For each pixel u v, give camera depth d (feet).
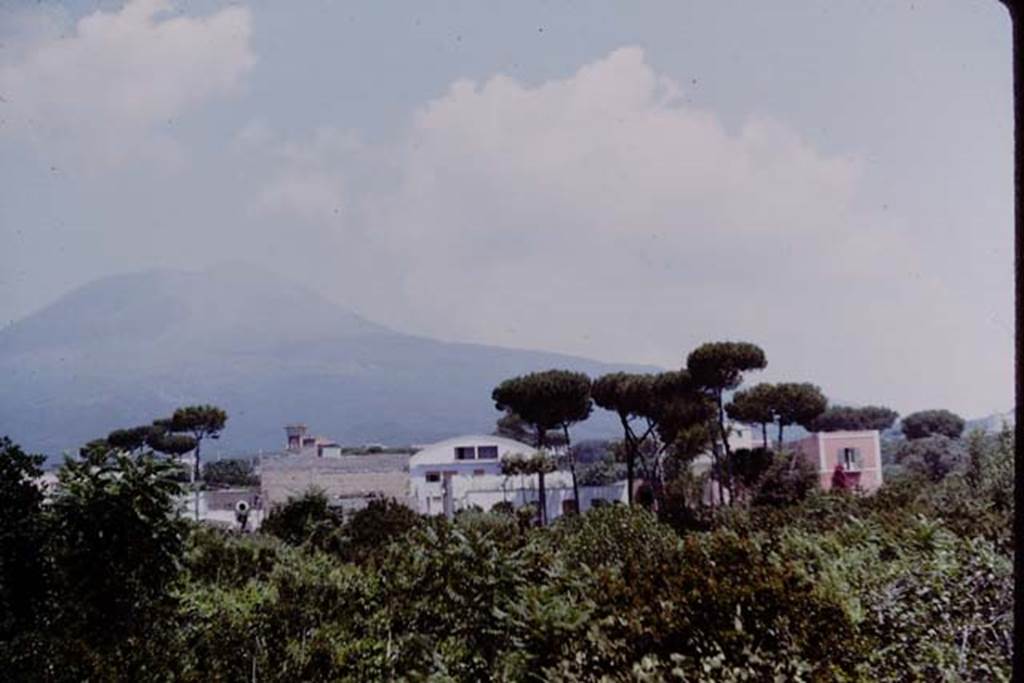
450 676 20.85
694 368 107.96
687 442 107.14
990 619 20.43
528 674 18.90
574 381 124.67
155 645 21.97
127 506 24.76
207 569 37.37
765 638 17.80
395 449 248.32
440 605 22.93
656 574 20.20
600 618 19.15
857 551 25.57
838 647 17.95
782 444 111.55
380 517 60.29
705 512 62.13
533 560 24.13
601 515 37.17
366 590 25.32
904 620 20.04
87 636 22.82
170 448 194.08
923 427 203.00
